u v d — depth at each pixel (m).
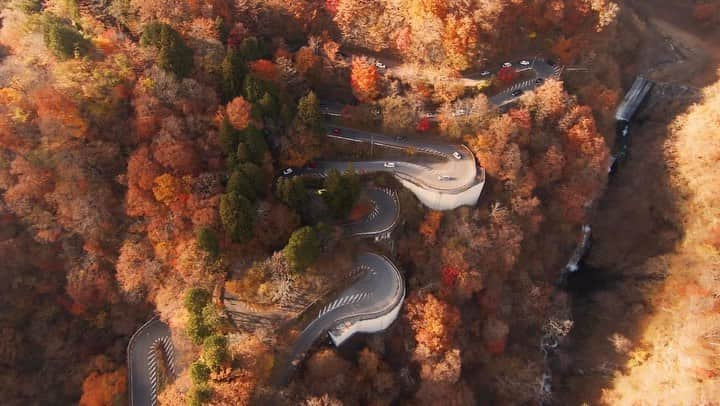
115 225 98.25
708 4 163.25
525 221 113.25
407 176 111.06
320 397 82.62
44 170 95.25
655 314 119.38
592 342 122.38
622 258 132.75
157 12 108.31
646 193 135.62
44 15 108.25
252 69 109.38
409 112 113.56
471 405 98.00
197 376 75.88
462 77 124.81
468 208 108.62
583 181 117.88
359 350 95.62
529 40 131.50
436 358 94.25
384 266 101.31
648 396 106.38
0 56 118.00
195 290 84.19
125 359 94.56
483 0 113.56
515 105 121.31
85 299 96.00
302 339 90.38
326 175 110.56
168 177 91.50
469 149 116.31
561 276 133.12
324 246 95.25
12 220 96.81
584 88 130.62
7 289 96.12
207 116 101.06
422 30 113.56
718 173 123.50
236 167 95.12
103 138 99.69
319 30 126.31
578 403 113.00
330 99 125.31
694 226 123.69
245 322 90.31
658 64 156.62
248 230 91.31
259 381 79.62
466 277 99.81
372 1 119.44
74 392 93.88
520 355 111.19
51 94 92.50
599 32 130.50
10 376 93.19
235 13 120.25
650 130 146.50
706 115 133.50
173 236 93.62
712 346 103.50
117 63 101.00
